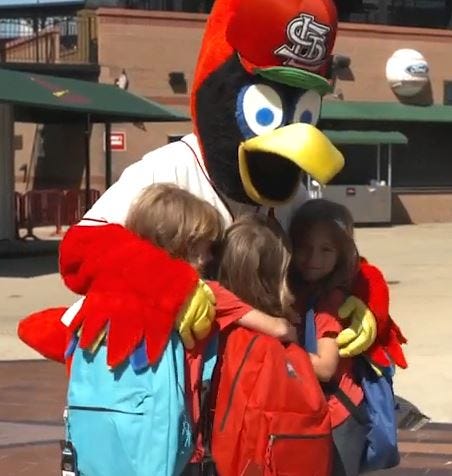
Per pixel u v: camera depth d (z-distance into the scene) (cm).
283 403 310
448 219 2953
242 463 310
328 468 320
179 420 301
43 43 2903
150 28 2650
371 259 1808
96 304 310
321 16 337
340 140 2680
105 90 1948
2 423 709
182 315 308
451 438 659
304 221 354
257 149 332
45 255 1881
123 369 305
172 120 2067
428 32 2930
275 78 338
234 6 336
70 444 315
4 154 1888
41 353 355
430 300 1256
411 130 2906
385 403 361
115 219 342
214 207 339
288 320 332
